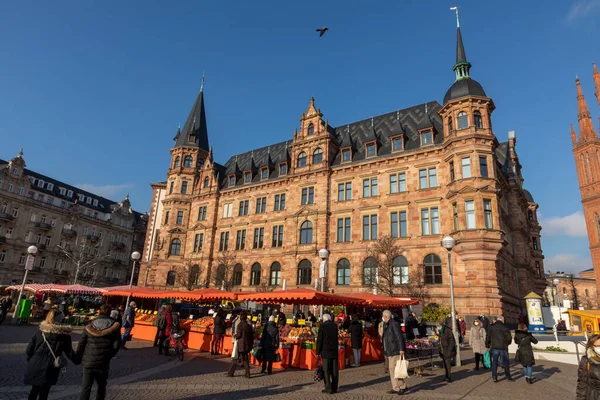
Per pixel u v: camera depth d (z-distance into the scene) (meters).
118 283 88.44
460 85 37.28
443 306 32.91
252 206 50.44
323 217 42.59
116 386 11.07
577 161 75.06
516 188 44.75
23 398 9.09
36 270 72.25
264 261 46.41
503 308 32.72
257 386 11.96
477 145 34.50
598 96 75.00
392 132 41.41
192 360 17.02
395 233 38.22
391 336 11.62
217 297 21.94
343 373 15.35
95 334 7.45
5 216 68.25
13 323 27.12
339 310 31.81
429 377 14.79
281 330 18.12
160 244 55.69
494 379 14.03
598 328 27.25
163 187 63.12
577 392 5.77
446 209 36.00
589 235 71.00
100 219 87.19
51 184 81.62
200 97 64.44
